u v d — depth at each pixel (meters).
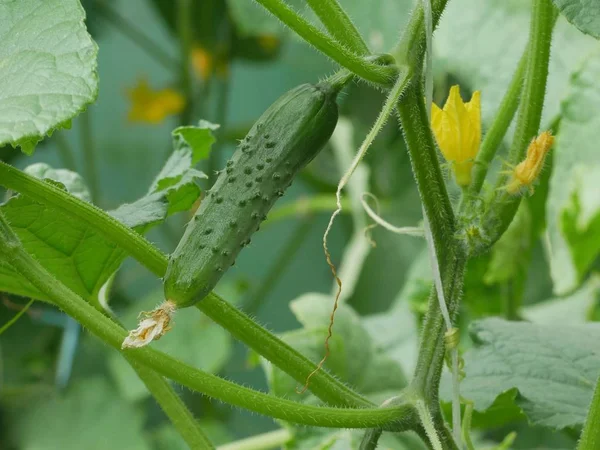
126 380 1.15
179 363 0.47
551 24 0.52
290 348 0.49
